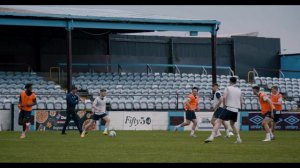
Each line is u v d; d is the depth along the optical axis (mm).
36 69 92250
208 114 74438
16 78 84188
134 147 42312
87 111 70312
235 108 45438
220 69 106062
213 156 35719
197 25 79188
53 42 93375
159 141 49250
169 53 102750
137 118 72875
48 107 75750
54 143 46219
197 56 104625
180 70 102625
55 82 89812
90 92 84625
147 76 91062
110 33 96875
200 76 93938
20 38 91438
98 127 70812
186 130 72812
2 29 88500
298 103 92000
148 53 101125
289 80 99188
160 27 77938
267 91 96812
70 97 59656
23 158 34438
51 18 72875
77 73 89000
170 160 33344
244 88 92500
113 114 72062
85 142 47531
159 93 86812
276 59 110438
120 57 98562
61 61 93625
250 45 108500
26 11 76938
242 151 39094
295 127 76188
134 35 100250
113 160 33344
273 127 59219
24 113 52656
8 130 68625
